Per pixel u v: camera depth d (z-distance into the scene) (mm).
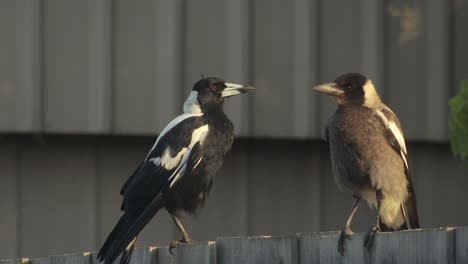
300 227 14984
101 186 14680
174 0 14453
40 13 14281
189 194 12516
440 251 8008
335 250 8656
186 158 12484
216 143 12820
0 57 14227
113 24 14383
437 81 15109
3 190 14539
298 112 14664
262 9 14695
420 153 15312
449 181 15344
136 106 14375
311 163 15031
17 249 14539
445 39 15156
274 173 15000
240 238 9195
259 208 14969
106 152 14711
